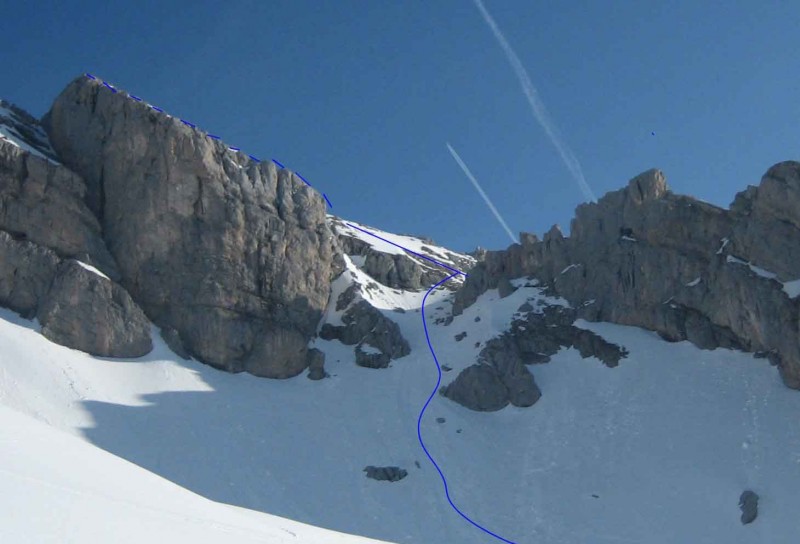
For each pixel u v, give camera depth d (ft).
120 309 238.48
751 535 169.89
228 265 261.85
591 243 272.51
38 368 211.00
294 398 242.58
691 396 219.20
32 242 239.30
